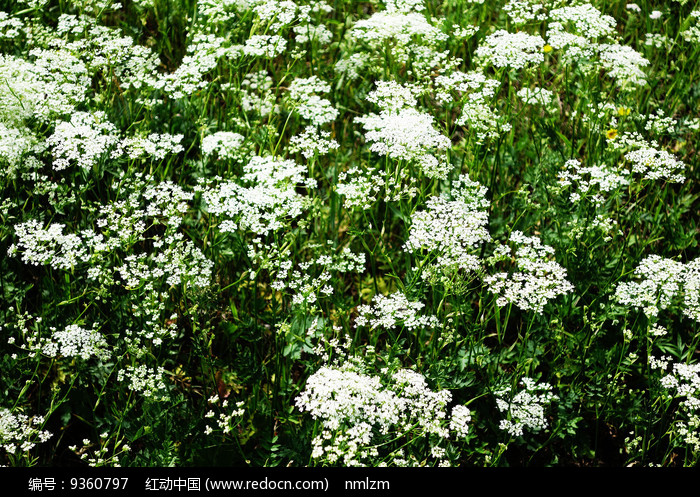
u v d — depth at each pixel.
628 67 2.41
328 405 2.18
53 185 2.31
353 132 2.47
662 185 2.44
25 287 2.29
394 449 2.23
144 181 2.37
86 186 2.33
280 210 2.29
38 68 2.37
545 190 2.38
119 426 2.22
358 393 2.19
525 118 2.49
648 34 2.51
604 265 2.35
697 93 2.49
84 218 2.34
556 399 2.23
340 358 2.24
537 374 2.28
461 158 2.44
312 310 2.26
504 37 2.41
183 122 2.42
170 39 2.55
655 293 2.29
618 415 2.26
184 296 2.29
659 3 2.60
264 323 2.33
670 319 2.33
